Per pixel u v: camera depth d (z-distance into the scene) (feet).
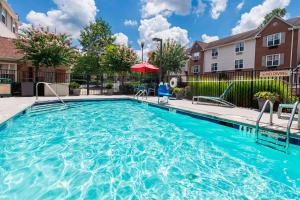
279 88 21.63
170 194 7.67
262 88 23.32
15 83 36.42
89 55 92.02
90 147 12.57
